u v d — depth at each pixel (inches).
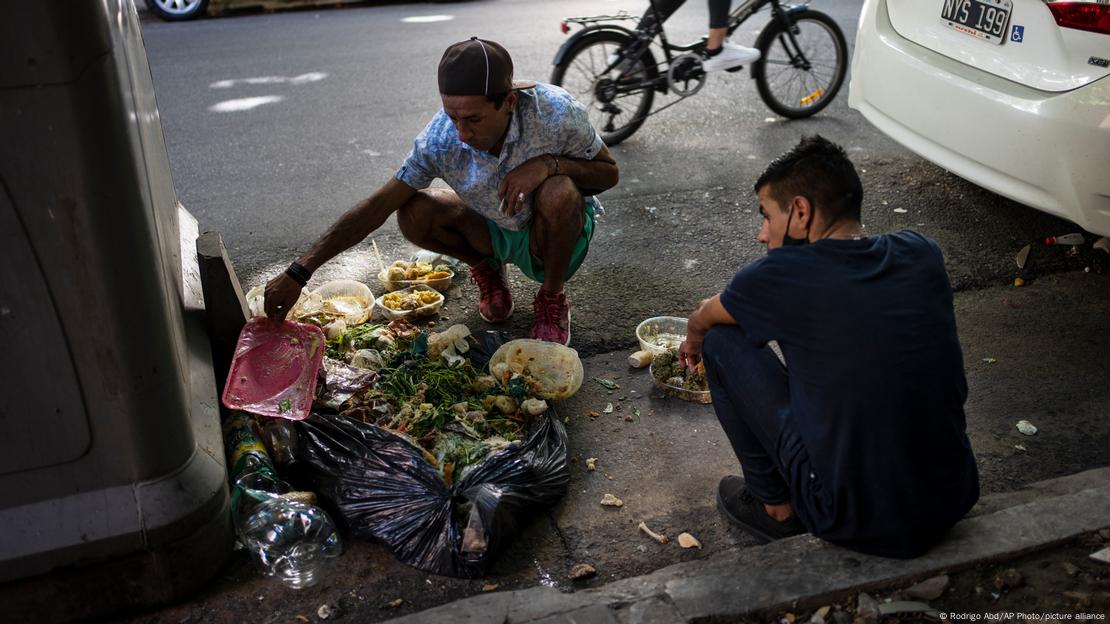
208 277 110.4
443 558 92.4
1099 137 129.2
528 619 83.6
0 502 79.3
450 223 128.0
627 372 129.1
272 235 169.6
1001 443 113.4
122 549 82.8
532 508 99.2
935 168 192.7
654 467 110.0
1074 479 103.1
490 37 304.2
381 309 142.9
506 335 137.6
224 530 90.2
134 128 78.4
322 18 346.9
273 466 102.6
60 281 71.6
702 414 120.0
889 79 166.7
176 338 89.1
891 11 167.9
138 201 74.4
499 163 117.4
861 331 77.6
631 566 94.7
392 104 241.4
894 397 78.0
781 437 87.1
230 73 272.7
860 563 87.7
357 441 103.6
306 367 108.0
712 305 91.0
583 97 231.3
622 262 159.0
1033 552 90.2
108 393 77.4
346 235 115.4
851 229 82.2
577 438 115.0
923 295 78.8
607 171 125.6
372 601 89.8
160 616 87.8
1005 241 162.9
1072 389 123.8
